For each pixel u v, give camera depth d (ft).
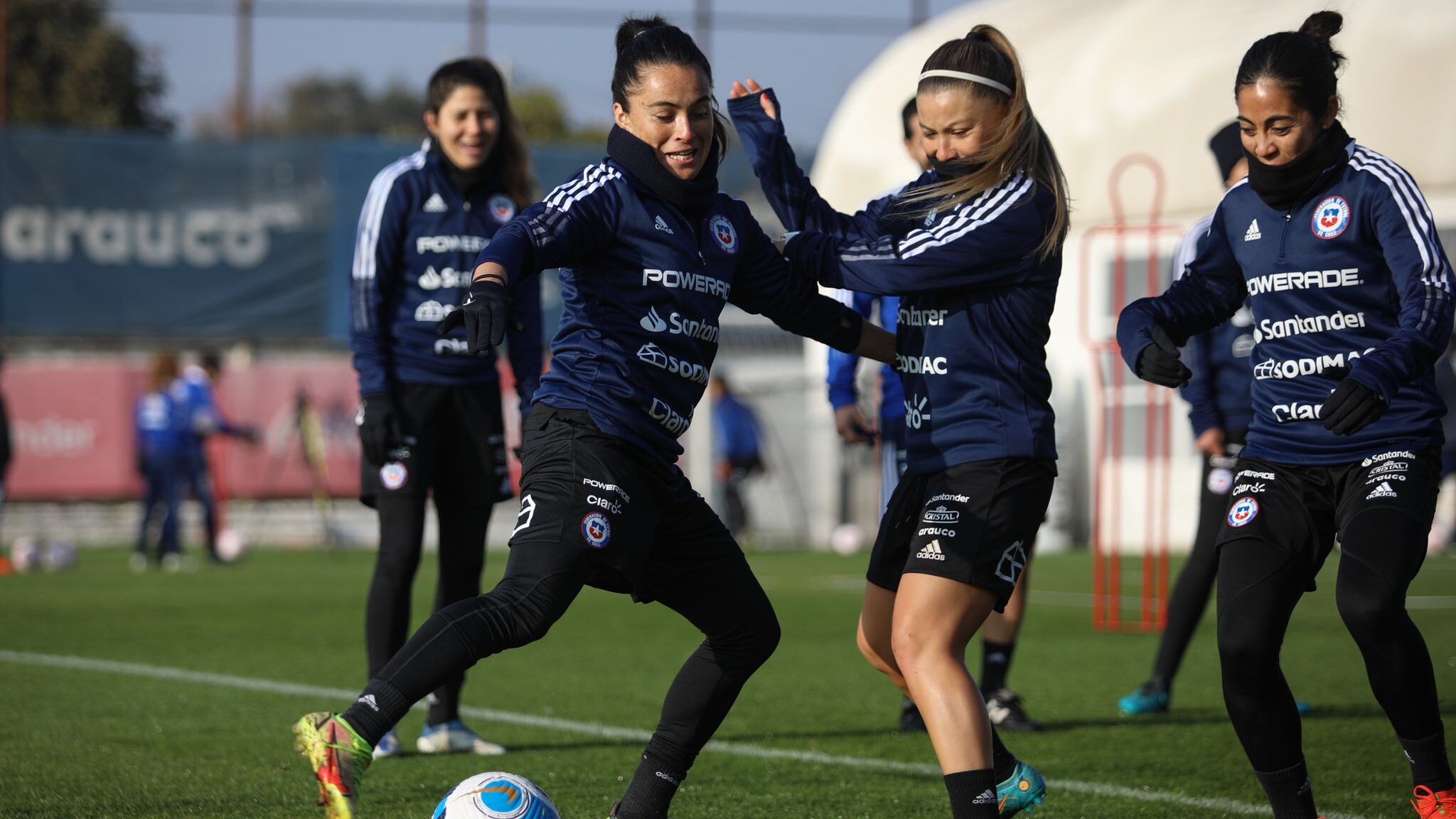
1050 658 98.89
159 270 224.94
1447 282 41.91
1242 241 46.14
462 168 62.54
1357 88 201.05
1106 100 217.77
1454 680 86.28
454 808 39.19
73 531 221.05
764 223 234.79
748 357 257.34
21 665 89.66
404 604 61.77
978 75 42.27
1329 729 69.36
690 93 40.86
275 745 62.59
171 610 127.24
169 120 316.40
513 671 90.84
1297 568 43.98
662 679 87.15
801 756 62.03
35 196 221.66
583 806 51.34
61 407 212.02
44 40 304.91
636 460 40.86
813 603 139.74
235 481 214.90
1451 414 183.62
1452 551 208.54
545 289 224.33
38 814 49.39
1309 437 44.86
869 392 117.19
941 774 57.72
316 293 228.84
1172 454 211.00
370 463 61.52
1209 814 50.85
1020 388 42.37
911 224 43.19
